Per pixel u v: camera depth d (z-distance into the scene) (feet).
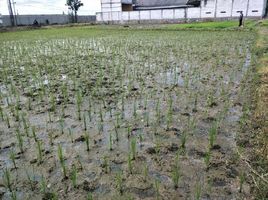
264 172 10.69
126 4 153.89
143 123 15.67
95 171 11.31
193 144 13.23
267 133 13.39
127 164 11.74
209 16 118.21
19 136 13.29
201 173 10.94
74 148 13.15
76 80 25.00
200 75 25.63
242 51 37.35
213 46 42.83
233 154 12.16
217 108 17.53
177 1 150.71
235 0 110.32
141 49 42.83
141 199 9.63
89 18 204.95
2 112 17.92
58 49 46.26
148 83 23.57
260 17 107.65
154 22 134.00
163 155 12.34
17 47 51.06
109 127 15.29
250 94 19.56
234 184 10.21
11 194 10.12
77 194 9.98
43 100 19.97
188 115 16.61
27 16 155.02
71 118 16.63
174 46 44.65
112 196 9.83
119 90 21.79
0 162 12.16
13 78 26.76
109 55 38.14
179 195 9.73
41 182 10.70
